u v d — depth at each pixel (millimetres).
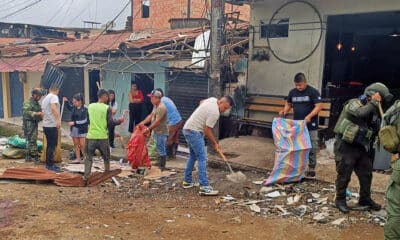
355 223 5047
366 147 5145
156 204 5980
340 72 11672
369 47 12453
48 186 7004
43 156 8992
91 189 6852
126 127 12820
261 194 6203
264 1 10281
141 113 11656
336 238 4660
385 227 3713
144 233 4859
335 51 11211
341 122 5230
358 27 11586
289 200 5879
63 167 8414
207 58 9633
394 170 3637
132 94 11500
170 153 9375
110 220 5289
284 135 6523
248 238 4715
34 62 15086
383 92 5016
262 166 7605
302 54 9680
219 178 7207
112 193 6570
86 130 9039
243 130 10602
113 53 12484
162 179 7410
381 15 9570
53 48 16828
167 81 11812
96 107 7129
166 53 11250
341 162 5242
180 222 5223
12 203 5969
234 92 10766
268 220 5273
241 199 6125
